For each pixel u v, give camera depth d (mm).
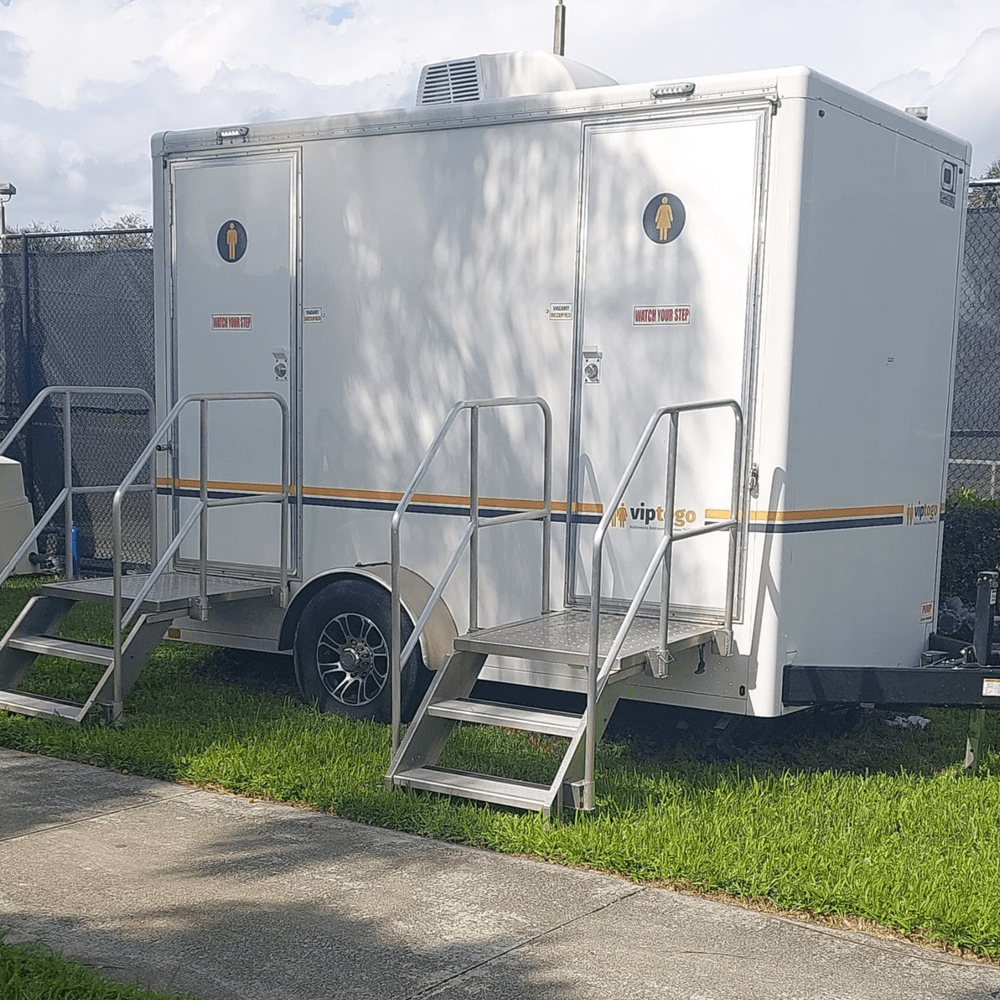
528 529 6332
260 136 7043
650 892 4461
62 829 5020
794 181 5500
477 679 6250
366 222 6730
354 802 5227
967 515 8266
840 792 5379
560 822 4984
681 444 5844
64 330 11578
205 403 6719
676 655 5879
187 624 7426
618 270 5977
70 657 6586
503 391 6359
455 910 4277
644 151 5859
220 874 4566
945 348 6832
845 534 6066
